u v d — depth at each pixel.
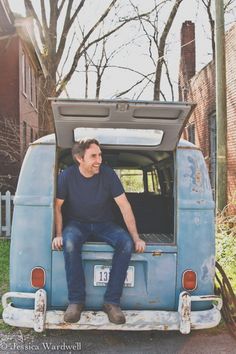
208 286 4.10
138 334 4.60
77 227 4.12
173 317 3.94
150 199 5.48
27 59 19.38
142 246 4.00
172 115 3.99
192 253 4.07
